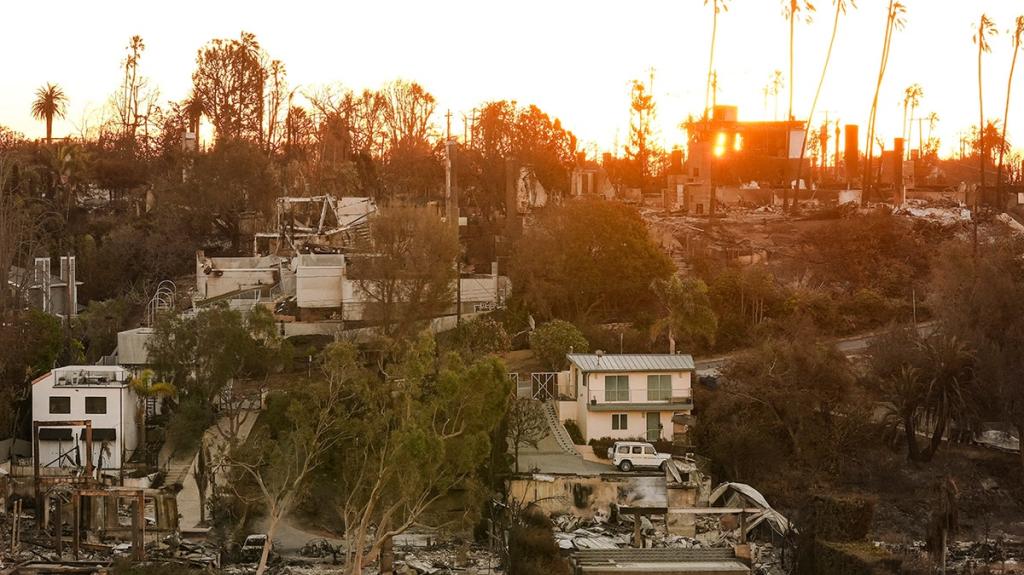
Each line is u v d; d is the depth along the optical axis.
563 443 77.06
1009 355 82.81
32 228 108.25
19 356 82.81
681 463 73.50
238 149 117.00
